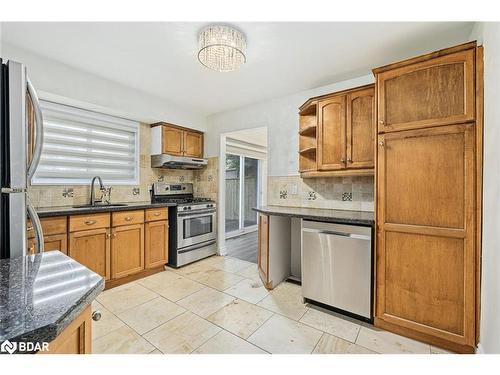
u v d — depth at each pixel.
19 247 1.02
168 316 2.03
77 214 2.32
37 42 2.01
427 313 1.66
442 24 1.73
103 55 2.21
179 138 3.66
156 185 3.64
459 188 1.57
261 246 2.83
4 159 1.01
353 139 2.28
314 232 2.16
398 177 1.77
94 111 2.91
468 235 1.54
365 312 1.91
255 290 2.55
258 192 5.95
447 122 1.60
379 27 1.78
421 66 1.69
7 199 1.00
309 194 2.91
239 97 3.26
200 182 4.14
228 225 5.12
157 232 3.04
